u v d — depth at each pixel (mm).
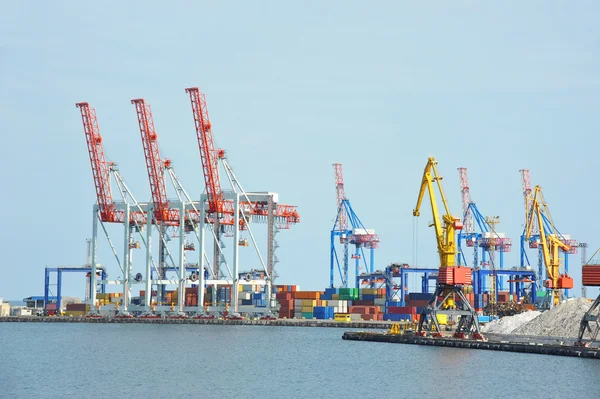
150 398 121188
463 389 127375
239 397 122188
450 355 162125
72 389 128875
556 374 137250
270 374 144625
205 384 133375
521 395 122312
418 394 124062
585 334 162375
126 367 155250
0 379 139625
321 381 136375
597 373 137500
